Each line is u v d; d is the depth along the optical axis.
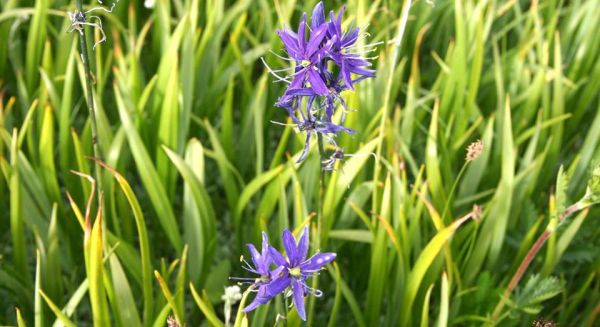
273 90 0.98
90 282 0.61
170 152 0.74
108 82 1.08
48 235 0.76
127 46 0.99
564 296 0.78
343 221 0.81
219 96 0.93
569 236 0.73
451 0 1.07
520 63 0.94
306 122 0.54
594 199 0.60
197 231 0.77
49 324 0.76
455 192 0.90
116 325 0.66
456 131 0.87
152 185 0.76
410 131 0.85
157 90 0.82
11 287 0.74
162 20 0.93
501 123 0.86
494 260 0.77
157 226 0.87
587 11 1.02
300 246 0.52
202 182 0.78
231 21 1.06
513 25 1.06
